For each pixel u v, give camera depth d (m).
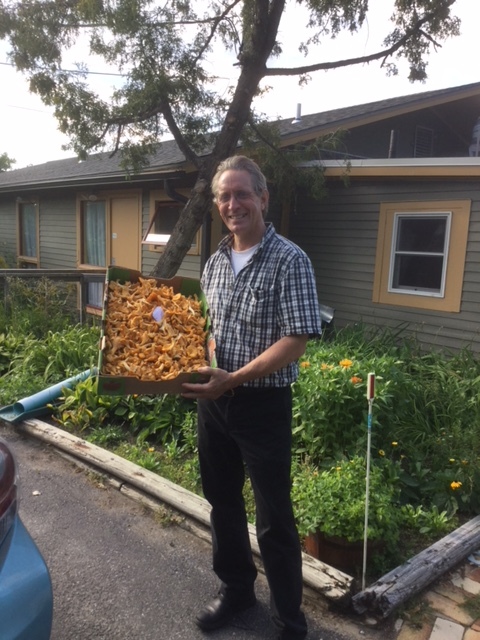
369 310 8.42
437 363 6.18
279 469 2.36
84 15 7.04
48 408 5.16
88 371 5.61
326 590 2.67
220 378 2.24
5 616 1.70
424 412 4.78
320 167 8.08
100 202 12.04
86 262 12.72
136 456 4.32
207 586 2.93
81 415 4.94
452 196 7.29
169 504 3.60
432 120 11.89
